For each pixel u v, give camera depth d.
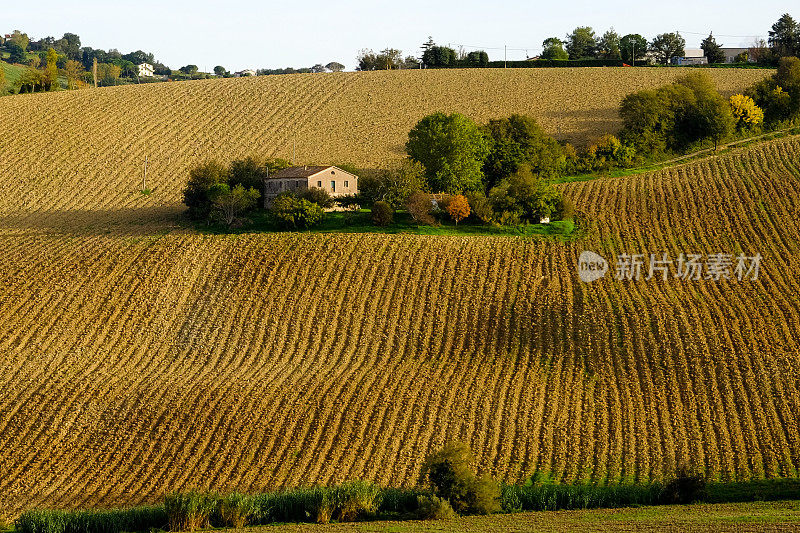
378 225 78.56
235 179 86.50
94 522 36.94
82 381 57.16
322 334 63.06
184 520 36.72
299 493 39.03
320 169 85.88
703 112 104.62
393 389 55.03
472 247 74.50
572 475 45.16
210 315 65.94
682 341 59.16
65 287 69.81
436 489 39.25
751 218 80.19
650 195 87.88
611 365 57.28
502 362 58.62
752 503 39.78
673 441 48.41
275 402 53.62
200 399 54.16
